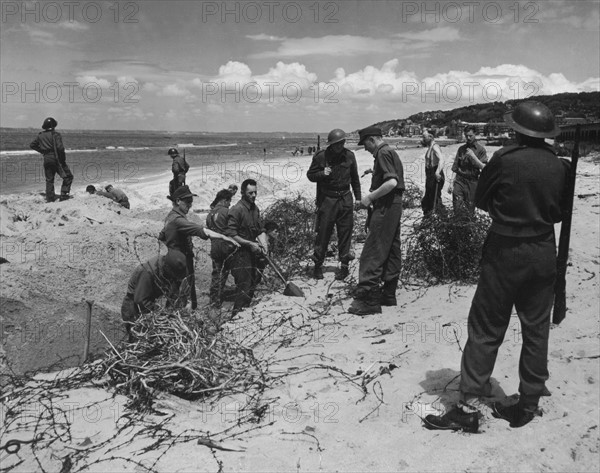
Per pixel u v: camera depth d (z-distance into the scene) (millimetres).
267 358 4973
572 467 3221
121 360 4430
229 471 3240
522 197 3375
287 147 98562
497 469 3199
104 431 3793
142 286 5844
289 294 7121
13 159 44781
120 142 117875
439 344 4988
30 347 5547
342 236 7746
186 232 5938
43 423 3941
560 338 4820
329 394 4188
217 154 65375
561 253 5023
